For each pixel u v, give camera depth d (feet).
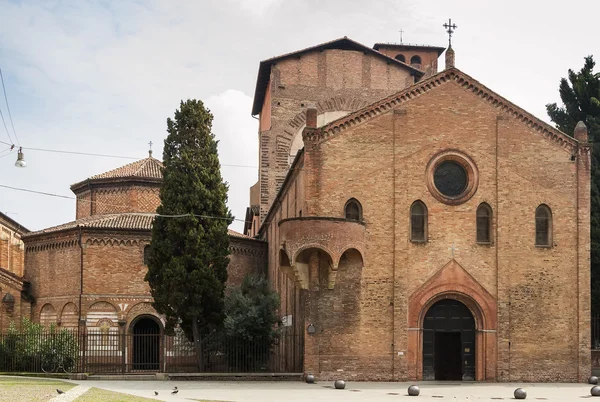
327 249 129.70
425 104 142.82
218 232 151.64
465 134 143.02
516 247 141.59
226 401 96.12
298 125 213.66
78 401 85.25
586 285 142.41
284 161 213.05
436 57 253.85
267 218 200.64
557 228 143.33
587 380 139.64
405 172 140.05
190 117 155.12
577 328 141.28
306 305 133.18
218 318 149.48
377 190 138.82
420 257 138.72
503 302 139.44
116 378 137.28
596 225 168.96
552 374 139.23
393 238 137.69
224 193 155.22
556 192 144.15
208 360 155.43
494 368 138.00
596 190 171.32
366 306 135.13
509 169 143.23
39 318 181.88
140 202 203.21
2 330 177.78
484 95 144.56
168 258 149.69
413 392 110.22
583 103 187.11
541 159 144.46
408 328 136.15
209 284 147.54
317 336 132.98
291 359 152.56
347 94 215.31
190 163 152.35
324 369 132.77
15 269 254.47
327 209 136.98
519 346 139.23
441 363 138.82
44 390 96.68
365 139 139.85
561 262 142.51
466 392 116.98
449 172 143.23
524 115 144.87
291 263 130.72
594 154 175.42
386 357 134.51
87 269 173.06
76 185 211.82
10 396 87.15
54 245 180.65
